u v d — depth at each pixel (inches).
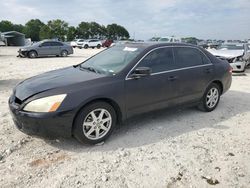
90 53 1165.1
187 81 207.8
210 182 130.4
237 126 203.6
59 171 136.7
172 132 187.8
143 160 149.0
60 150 157.8
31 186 124.6
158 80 188.9
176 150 161.5
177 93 203.3
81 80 165.0
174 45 208.7
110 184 127.3
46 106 147.5
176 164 145.7
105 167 141.1
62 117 148.8
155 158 151.4
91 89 158.4
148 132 186.2
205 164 146.4
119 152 156.9
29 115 147.5
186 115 224.5
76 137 158.7
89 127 160.2
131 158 150.9
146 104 185.6
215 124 206.1
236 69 477.4
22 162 144.3
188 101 214.2
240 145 170.4
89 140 160.9
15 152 154.5
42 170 137.3
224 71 239.5
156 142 171.3
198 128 196.7
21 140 168.6
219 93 242.4
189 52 217.5
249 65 566.6
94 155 153.0
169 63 200.4
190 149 163.2
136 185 127.1
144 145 166.7
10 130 184.1
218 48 553.9
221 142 174.2
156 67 191.5
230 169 141.9
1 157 148.3
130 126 195.9
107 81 167.0
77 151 157.0
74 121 154.9
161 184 128.3
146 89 182.5
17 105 155.9
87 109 156.4
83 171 137.1
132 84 175.3
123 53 196.4
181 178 133.3
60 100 149.4
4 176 131.7
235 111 240.7
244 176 136.1
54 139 159.0
